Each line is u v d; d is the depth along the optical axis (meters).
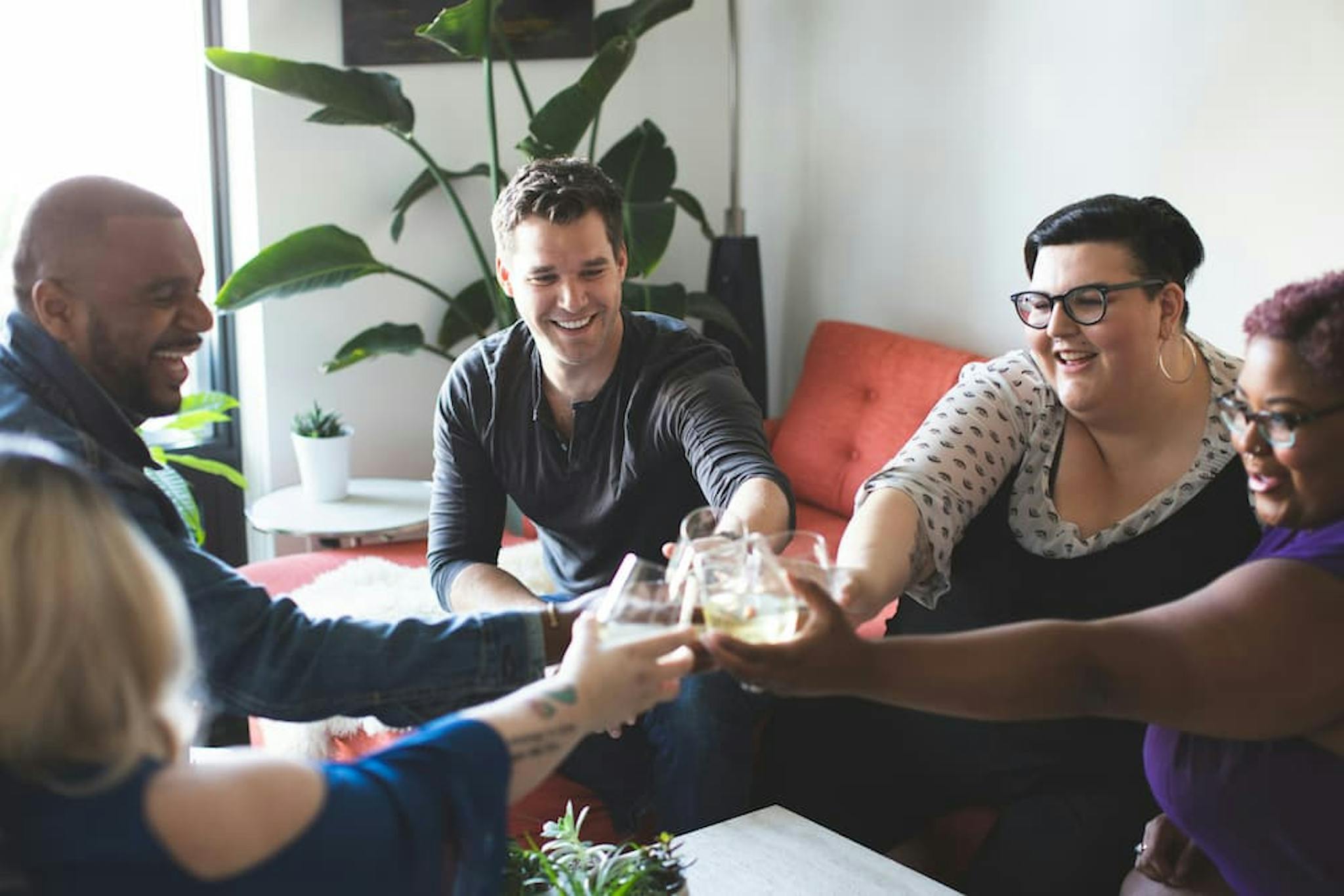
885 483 1.72
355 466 3.89
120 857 0.86
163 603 0.90
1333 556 1.11
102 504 0.89
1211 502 1.73
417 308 3.86
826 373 3.52
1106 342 1.65
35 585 0.84
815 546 1.29
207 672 1.38
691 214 3.87
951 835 1.97
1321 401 1.10
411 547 3.32
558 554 2.25
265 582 3.04
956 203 3.47
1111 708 1.14
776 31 3.93
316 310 3.74
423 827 0.99
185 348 1.44
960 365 3.20
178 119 3.67
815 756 2.08
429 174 3.69
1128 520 1.75
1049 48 3.18
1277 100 2.74
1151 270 1.64
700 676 2.07
